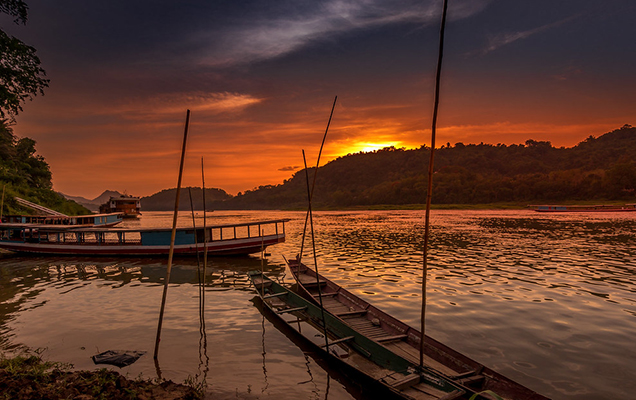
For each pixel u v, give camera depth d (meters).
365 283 20.31
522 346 11.55
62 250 32.03
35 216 49.53
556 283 19.66
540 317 14.19
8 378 8.34
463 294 17.62
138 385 8.72
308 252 32.91
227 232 58.91
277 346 11.62
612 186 140.62
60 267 26.94
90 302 16.86
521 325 13.36
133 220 103.00
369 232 51.78
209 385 9.15
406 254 30.77
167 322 13.95
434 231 50.59
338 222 77.25
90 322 13.95
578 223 61.22
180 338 12.29
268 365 10.30
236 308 15.79
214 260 29.39
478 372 8.91
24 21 22.17
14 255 32.91
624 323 13.45
